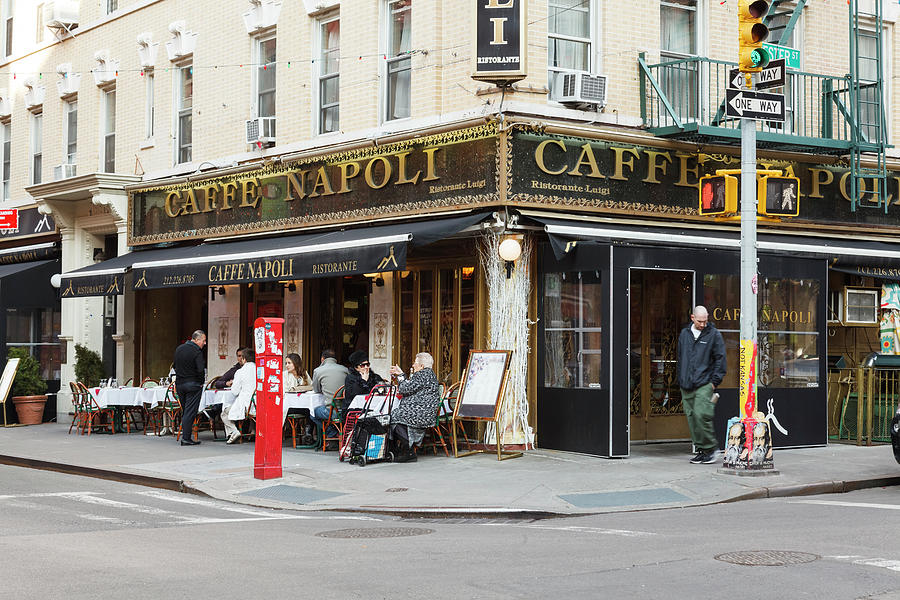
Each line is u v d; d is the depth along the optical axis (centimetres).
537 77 1576
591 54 1648
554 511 1145
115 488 1407
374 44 1784
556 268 1570
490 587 738
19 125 2738
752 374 1344
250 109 2052
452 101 1638
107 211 2345
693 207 1689
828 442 1712
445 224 1535
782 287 1638
